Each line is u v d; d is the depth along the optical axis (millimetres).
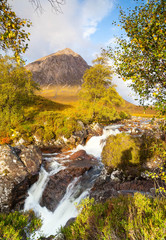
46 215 9844
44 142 19734
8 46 2613
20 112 21031
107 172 10148
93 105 29422
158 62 3344
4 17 2398
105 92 28516
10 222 5398
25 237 5293
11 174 9938
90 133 24297
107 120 35469
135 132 24484
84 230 3809
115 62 4141
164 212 3580
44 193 10922
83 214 4805
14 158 10938
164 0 3150
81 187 10664
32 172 11078
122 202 4617
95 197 7746
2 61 18797
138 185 8047
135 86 3969
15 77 20188
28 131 20031
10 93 19078
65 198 10375
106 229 3322
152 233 2645
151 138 9430
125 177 9219
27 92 21156
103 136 24375
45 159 15195
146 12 3539
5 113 19609
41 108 36219
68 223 5695
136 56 3732
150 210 3723
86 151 19500
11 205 9227
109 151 10836
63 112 34875
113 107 32938
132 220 3303
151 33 3361
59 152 18516
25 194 10391
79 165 13594
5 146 11492
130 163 9414
